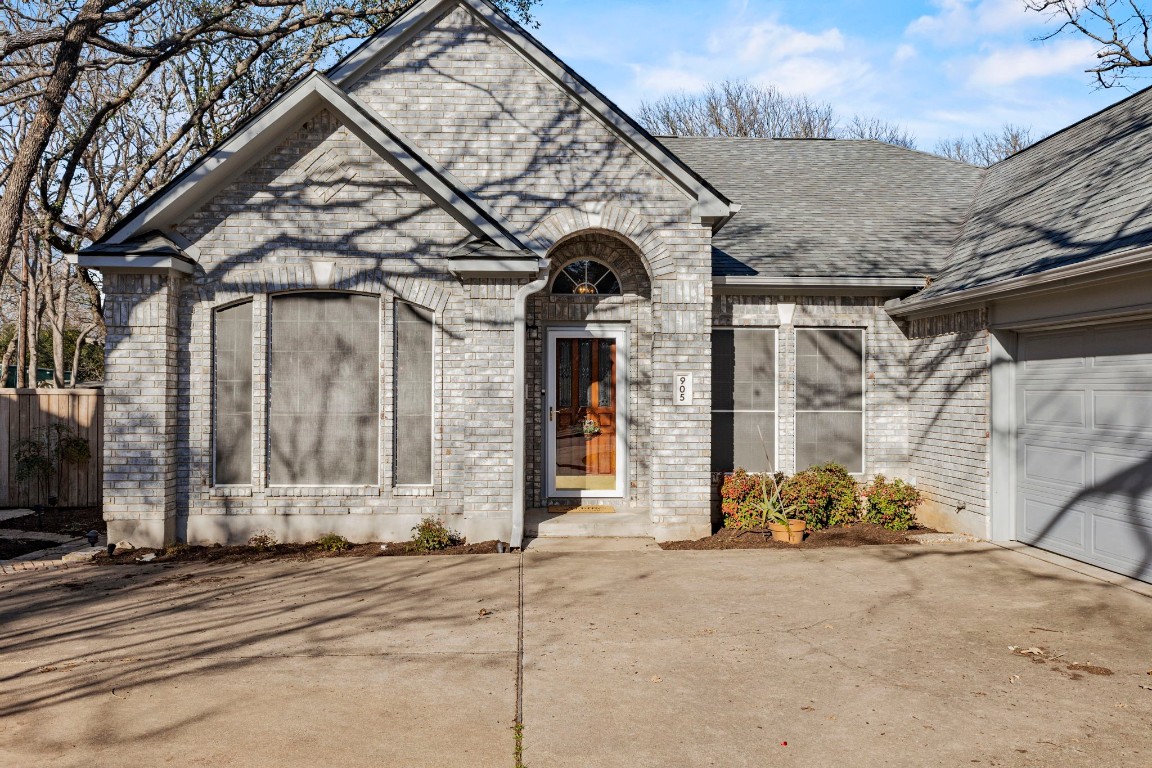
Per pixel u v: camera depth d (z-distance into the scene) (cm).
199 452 975
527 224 1010
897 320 1170
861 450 1173
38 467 1230
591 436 1138
